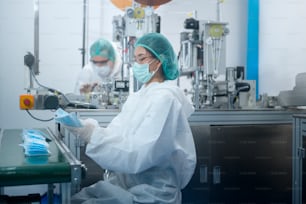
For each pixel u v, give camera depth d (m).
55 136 1.58
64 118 1.25
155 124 1.31
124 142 1.29
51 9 3.09
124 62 2.35
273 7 3.30
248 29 3.28
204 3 3.34
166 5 3.27
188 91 2.67
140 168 1.30
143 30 2.27
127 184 1.51
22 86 3.02
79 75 2.79
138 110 1.47
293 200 2.10
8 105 3.01
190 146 1.44
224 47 2.28
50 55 3.11
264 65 3.32
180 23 3.30
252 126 2.17
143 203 1.33
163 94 1.38
